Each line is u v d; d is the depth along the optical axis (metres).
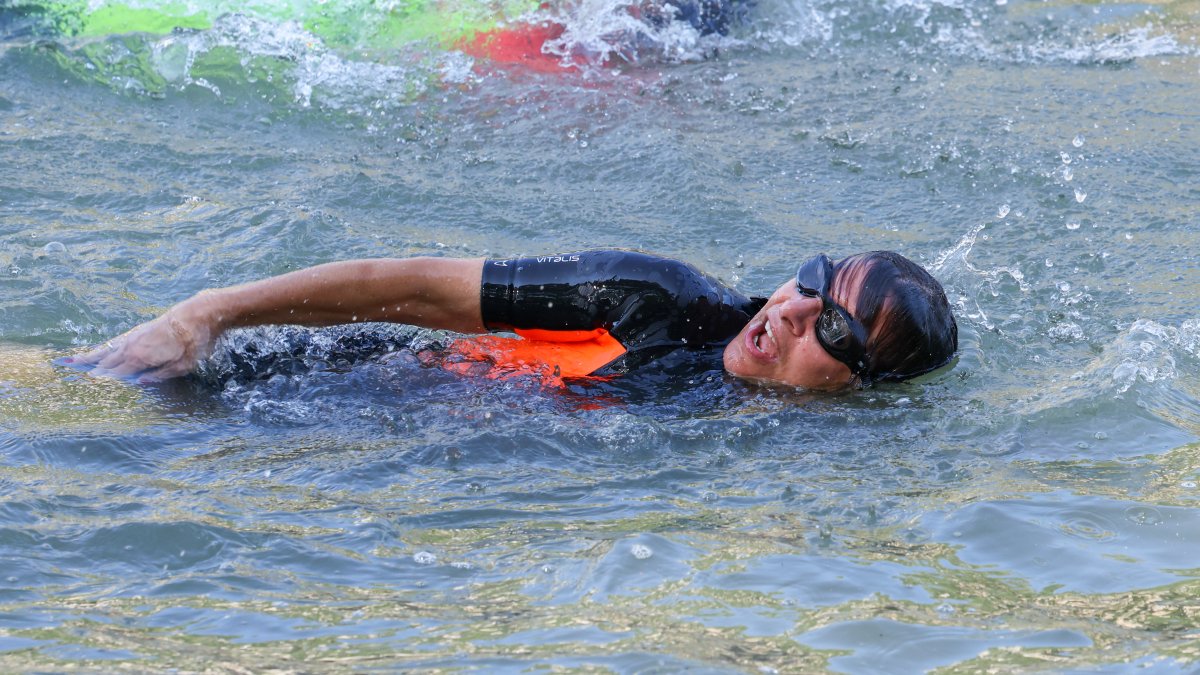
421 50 11.34
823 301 5.69
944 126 10.30
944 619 3.77
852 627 3.69
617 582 3.98
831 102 10.90
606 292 5.80
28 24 11.02
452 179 9.19
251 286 5.79
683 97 10.96
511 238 8.22
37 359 5.94
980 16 13.06
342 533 4.33
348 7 11.53
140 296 7.07
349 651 3.51
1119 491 4.81
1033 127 10.27
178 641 3.55
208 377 5.76
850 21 12.74
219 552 4.15
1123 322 6.92
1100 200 8.85
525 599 3.87
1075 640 3.64
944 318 5.93
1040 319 6.97
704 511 4.60
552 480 4.86
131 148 9.38
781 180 9.34
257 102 10.36
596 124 10.30
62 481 4.65
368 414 5.43
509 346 6.05
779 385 5.80
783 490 4.79
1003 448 5.26
